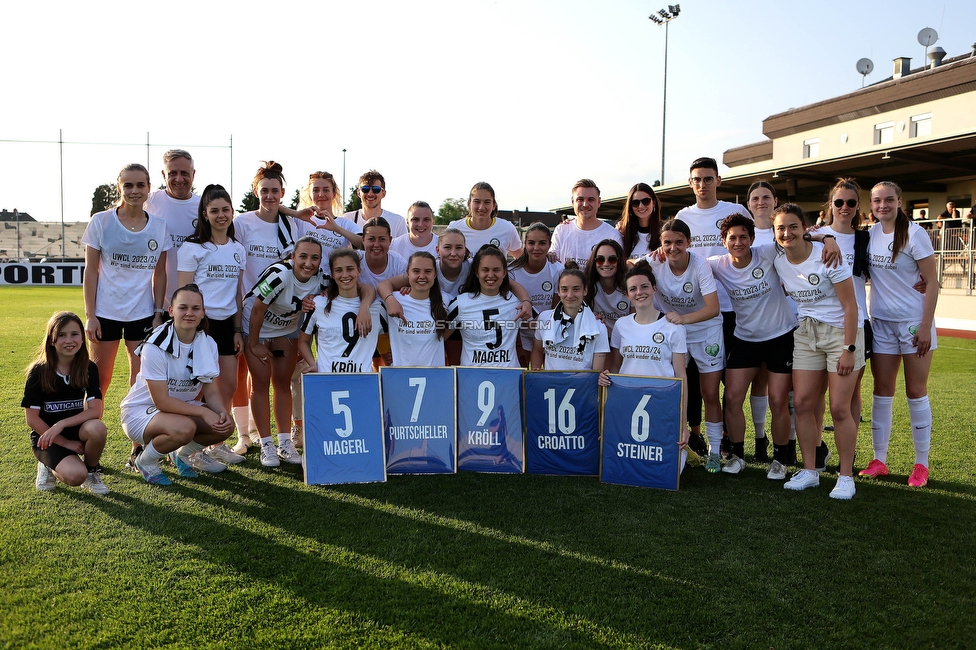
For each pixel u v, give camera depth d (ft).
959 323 46.85
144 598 8.66
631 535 10.91
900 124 72.33
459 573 9.44
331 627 8.01
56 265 88.94
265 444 14.83
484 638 7.84
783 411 14.37
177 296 13.02
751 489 13.48
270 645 7.64
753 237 14.11
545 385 14.43
